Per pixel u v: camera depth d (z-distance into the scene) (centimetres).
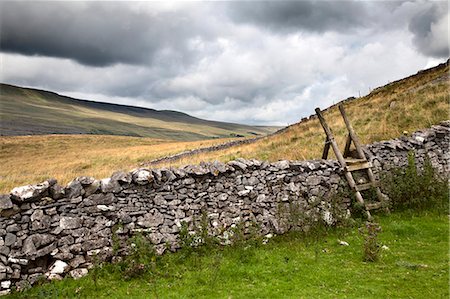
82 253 969
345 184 1440
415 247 1096
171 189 1127
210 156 3591
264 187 1293
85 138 10250
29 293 854
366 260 1012
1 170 4778
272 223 1265
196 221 1145
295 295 814
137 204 1066
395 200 1477
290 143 2986
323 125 1513
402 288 833
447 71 3625
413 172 1480
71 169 4316
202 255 1083
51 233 934
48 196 948
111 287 893
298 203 1317
